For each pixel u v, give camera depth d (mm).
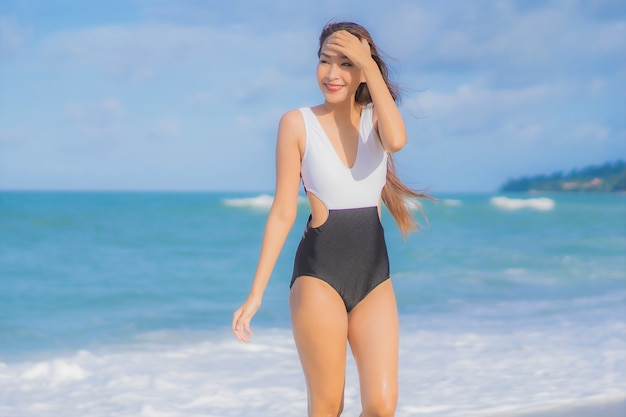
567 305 10742
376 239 3580
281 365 7156
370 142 3600
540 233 25578
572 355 7332
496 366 6953
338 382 3527
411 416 5422
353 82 3512
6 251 18203
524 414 5305
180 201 42906
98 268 15398
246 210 35094
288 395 6148
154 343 8227
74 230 24422
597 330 8609
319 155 3531
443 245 20719
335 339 3475
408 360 7258
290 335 8641
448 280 13641
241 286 13203
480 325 9141
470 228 27906
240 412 5730
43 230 24172
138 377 6688
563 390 6023
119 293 12117
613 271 15047
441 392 6074
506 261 16906
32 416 5652
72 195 57969
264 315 10023
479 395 5957
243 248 20203
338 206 3545
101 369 6988
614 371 6629
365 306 3521
